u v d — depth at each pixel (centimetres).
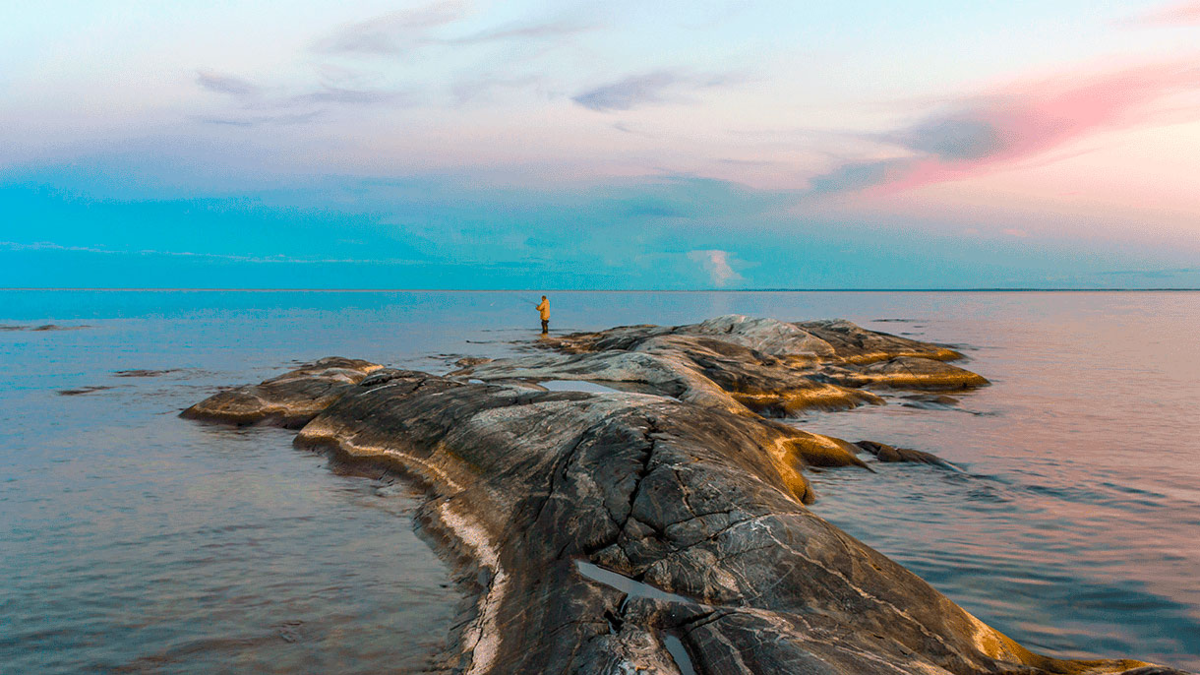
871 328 5247
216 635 598
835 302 14262
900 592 552
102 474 1099
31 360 2775
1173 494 1032
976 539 842
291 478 1079
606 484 698
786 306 11369
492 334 4422
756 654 439
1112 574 738
